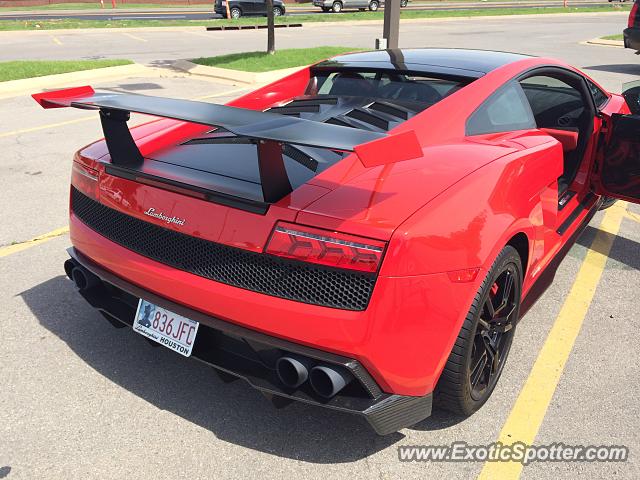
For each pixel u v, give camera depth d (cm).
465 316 203
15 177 542
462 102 268
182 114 189
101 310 254
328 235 185
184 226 209
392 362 191
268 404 252
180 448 226
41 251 394
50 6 4062
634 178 359
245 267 199
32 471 214
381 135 168
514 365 281
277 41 1861
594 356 288
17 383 262
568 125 389
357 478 214
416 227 187
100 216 244
